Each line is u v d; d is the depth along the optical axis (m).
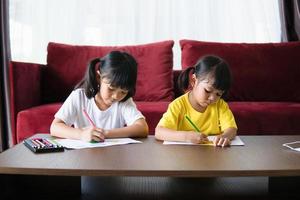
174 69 2.49
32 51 2.51
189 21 2.55
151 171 0.75
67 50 2.28
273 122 1.76
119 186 1.03
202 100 1.24
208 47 2.24
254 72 2.23
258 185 1.06
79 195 0.98
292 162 0.84
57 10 2.51
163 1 2.54
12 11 2.46
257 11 2.57
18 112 1.88
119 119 1.36
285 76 2.24
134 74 1.18
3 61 2.29
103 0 2.53
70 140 1.11
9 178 0.90
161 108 1.78
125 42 2.56
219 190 1.01
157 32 2.55
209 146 1.04
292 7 2.48
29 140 1.06
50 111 1.76
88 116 1.33
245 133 1.75
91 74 1.30
